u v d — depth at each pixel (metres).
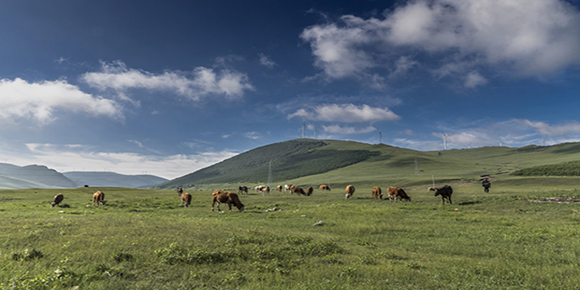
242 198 49.88
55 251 9.90
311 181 194.88
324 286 7.94
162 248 10.52
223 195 30.52
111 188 71.94
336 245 12.79
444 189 33.19
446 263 10.59
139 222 16.30
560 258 10.95
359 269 9.48
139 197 52.03
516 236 15.20
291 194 62.25
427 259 11.29
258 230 15.50
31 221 15.52
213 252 10.38
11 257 8.98
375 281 8.51
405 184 116.81
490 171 143.38
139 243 11.29
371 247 13.60
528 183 76.75
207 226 15.99
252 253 10.96
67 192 56.38
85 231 13.02
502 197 36.28
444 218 22.95
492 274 9.17
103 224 15.12
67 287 7.04
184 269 8.94
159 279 8.11
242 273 8.88
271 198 49.44
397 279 8.62
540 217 21.88
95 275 7.85
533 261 10.77
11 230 12.97
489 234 16.19
